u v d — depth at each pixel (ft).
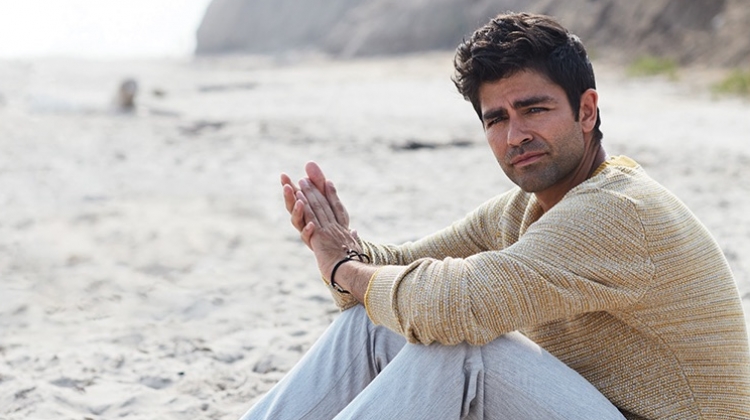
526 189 8.13
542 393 7.56
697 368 7.64
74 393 12.99
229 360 14.40
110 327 16.14
